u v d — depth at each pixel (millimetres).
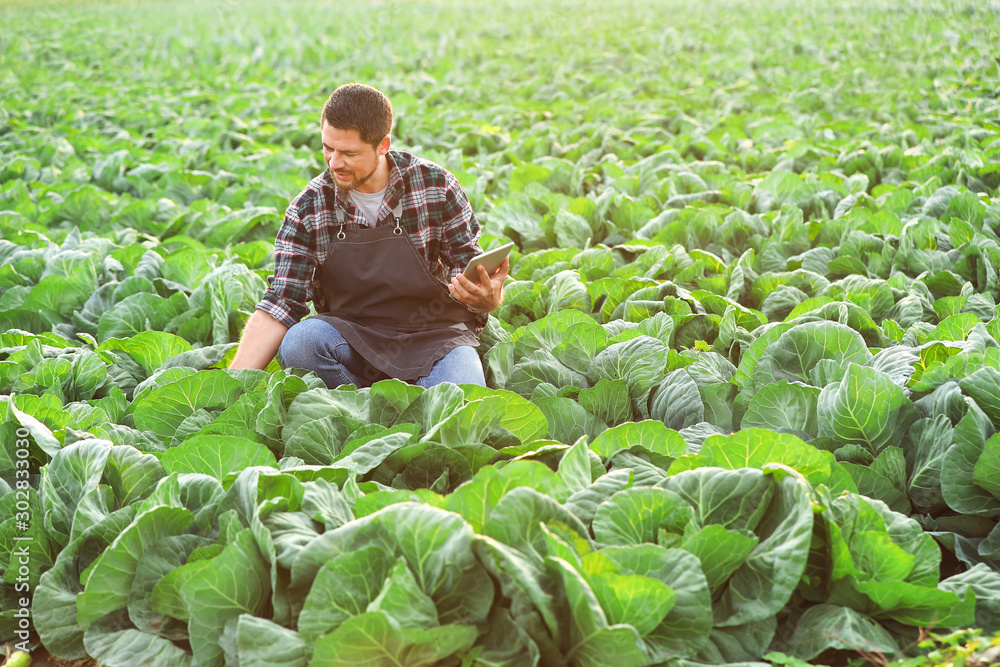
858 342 3551
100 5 30594
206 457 2973
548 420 3479
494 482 2533
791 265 5344
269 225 6488
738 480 2658
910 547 2611
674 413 3537
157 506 2596
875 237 5371
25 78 15117
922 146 8383
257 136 10414
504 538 2383
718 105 12195
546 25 22891
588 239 5836
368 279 3830
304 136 10258
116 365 4148
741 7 24516
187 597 2389
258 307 3834
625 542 2570
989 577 2588
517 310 4863
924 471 2992
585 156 8000
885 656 2400
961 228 5277
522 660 2244
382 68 17000
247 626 2312
